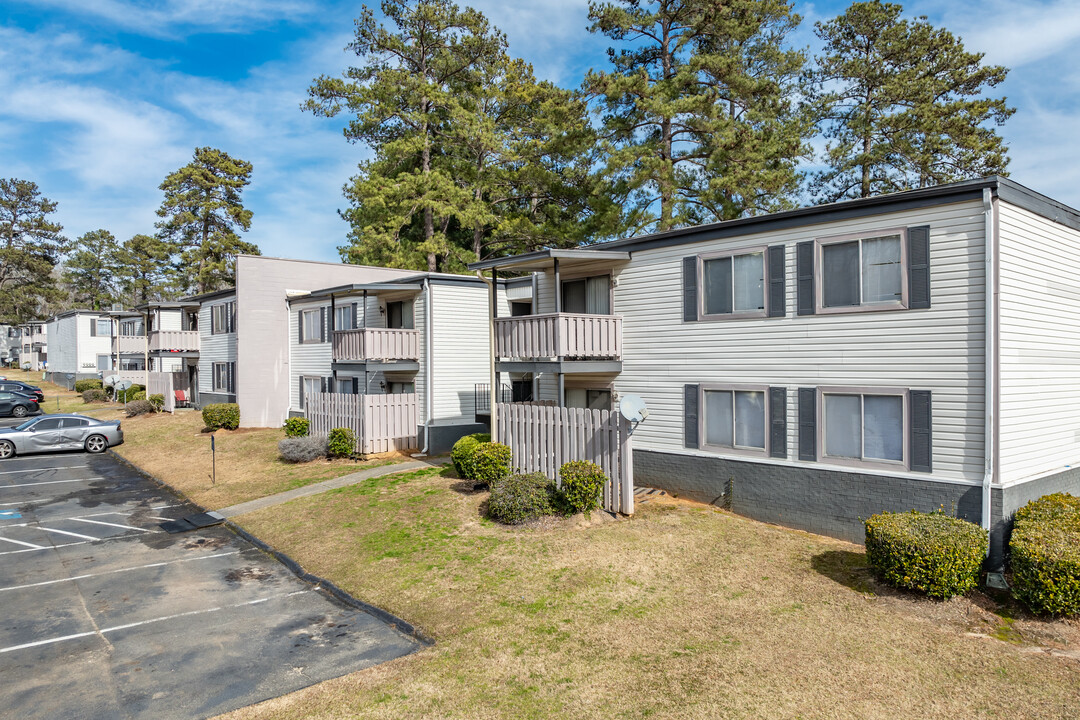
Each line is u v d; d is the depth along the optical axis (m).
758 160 25.97
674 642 8.41
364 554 12.41
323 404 23.20
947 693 6.95
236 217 54.75
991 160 27.23
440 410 21.86
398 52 35.50
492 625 9.17
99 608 10.47
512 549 11.99
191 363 37.75
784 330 13.25
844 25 29.64
